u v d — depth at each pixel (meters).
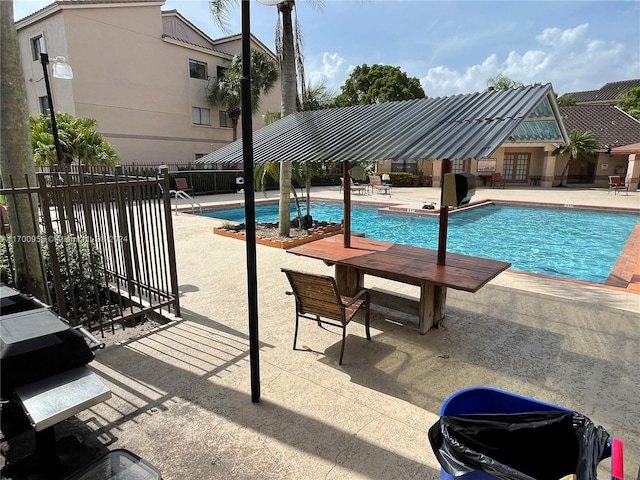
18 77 3.58
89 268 4.33
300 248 4.54
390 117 4.40
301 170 9.71
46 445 2.06
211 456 2.21
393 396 2.78
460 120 3.68
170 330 3.85
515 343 3.57
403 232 11.23
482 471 1.53
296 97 8.57
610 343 3.55
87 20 16.36
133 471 2.02
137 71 18.31
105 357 3.32
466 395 1.95
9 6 3.49
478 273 3.47
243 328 3.90
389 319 4.12
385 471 2.11
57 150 9.09
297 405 2.68
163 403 2.69
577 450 1.72
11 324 2.10
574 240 10.05
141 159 19.00
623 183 20.89
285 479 2.05
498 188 21.50
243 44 2.28
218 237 8.34
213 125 22.12
